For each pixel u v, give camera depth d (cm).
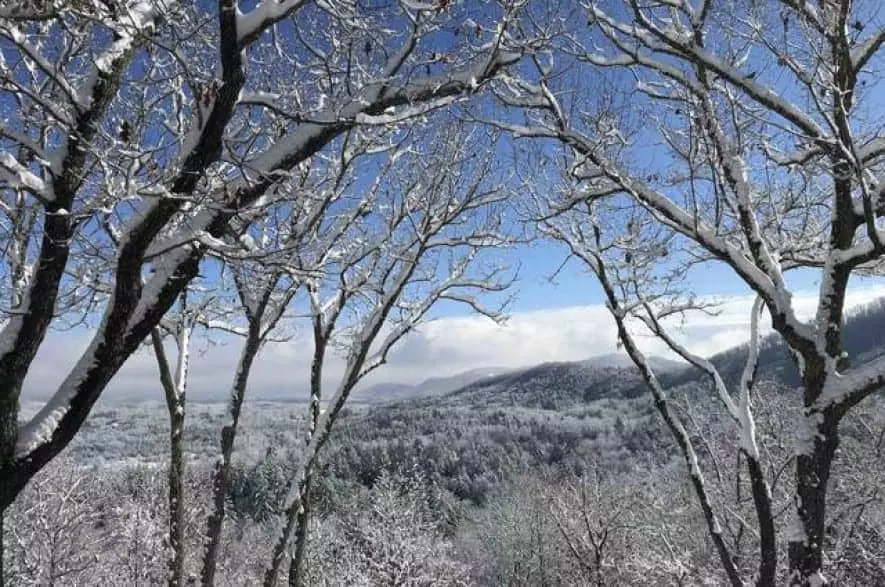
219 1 425
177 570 915
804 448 671
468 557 3803
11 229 502
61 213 415
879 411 1537
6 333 438
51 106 413
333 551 2698
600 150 790
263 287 872
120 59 459
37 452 440
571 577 2722
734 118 700
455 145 952
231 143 534
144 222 440
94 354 465
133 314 482
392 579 2492
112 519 2312
